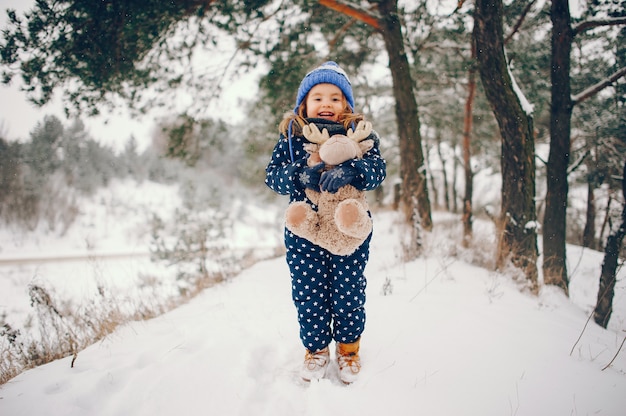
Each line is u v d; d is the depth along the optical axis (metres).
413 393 1.77
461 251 5.64
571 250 8.68
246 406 1.73
